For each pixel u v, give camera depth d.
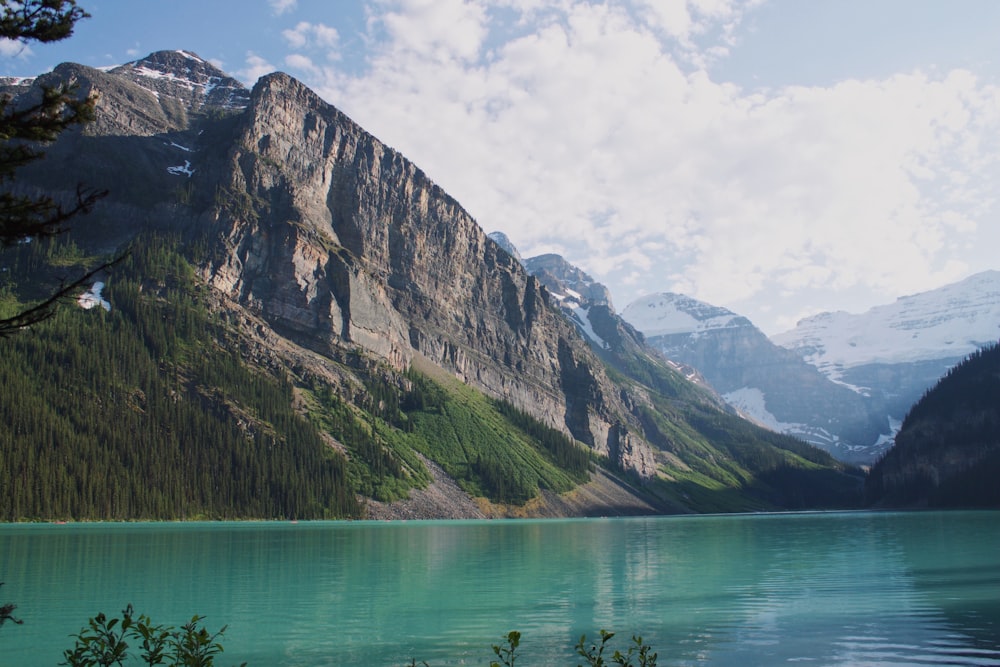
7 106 23.16
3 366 178.38
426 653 48.78
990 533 155.50
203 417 196.75
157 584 74.88
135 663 44.91
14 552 99.50
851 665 45.50
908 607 64.88
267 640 52.28
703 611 63.91
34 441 164.25
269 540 126.44
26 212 21.83
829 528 185.62
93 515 161.88
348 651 49.28
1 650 48.47
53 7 22.58
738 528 191.25
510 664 21.52
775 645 50.91
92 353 195.38
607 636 23.06
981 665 45.19
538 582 81.19
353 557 102.06
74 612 60.09
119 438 177.38
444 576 85.06
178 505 174.88
